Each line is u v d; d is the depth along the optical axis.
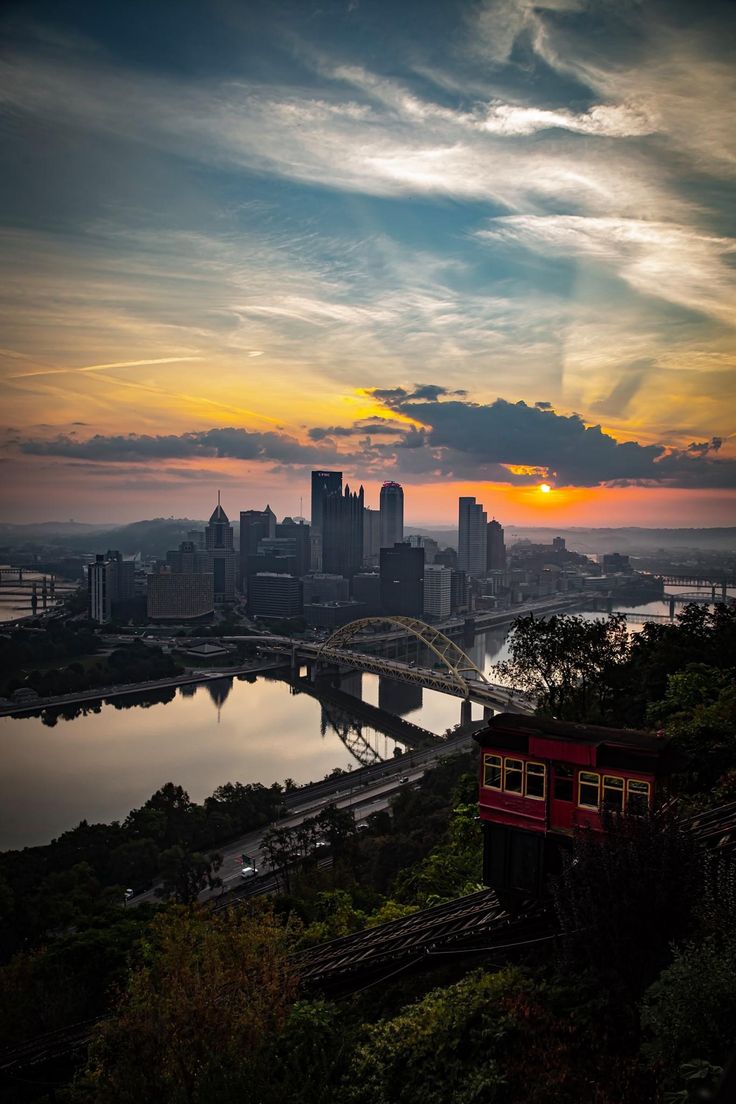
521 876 43.28
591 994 34.38
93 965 69.00
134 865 148.12
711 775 60.09
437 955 46.44
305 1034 39.62
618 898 33.44
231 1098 33.53
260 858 161.50
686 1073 26.45
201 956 45.69
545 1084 30.12
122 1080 37.28
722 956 29.50
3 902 114.81
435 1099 32.34
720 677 82.75
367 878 124.69
